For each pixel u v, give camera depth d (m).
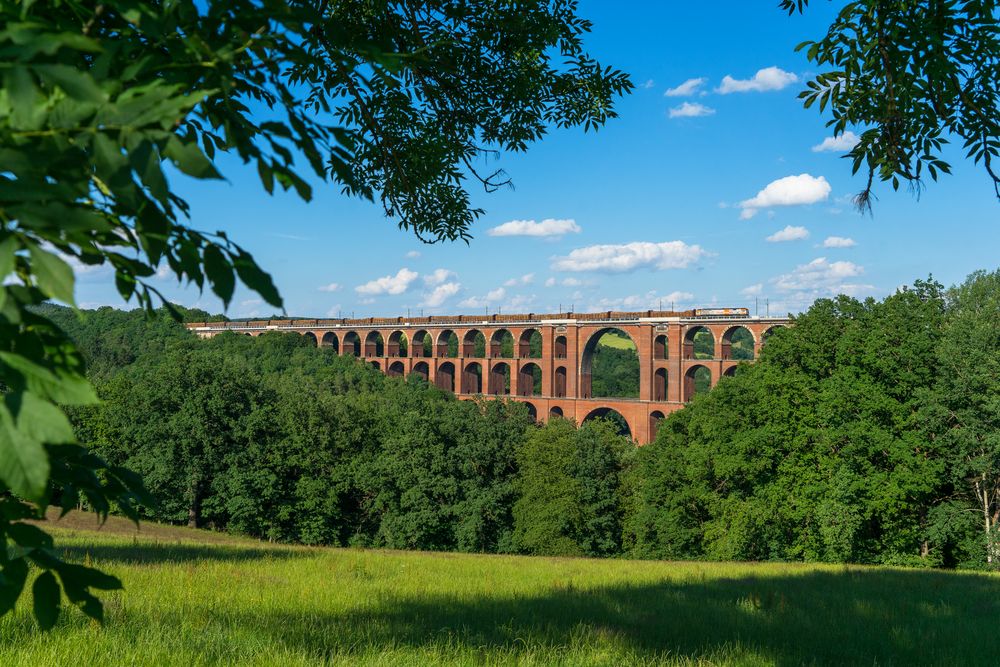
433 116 7.27
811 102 5.24
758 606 12.06
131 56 2.24
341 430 51.22
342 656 5.97
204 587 10.10
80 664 5.12
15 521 2.21
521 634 8.04
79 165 1.68
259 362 104.12
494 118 7.61
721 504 35.66
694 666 7.15
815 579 18.08
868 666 7.95
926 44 4.47
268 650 5.95
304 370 101.00
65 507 2.35
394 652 6.24
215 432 48.22
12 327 1.66
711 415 36.41
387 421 55.16
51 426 1.44
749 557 36.44
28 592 7.06
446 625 8.30
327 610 8.92
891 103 4.68
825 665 7.93
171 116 1.65
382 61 2.43
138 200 1.97
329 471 50.34
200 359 50.44
